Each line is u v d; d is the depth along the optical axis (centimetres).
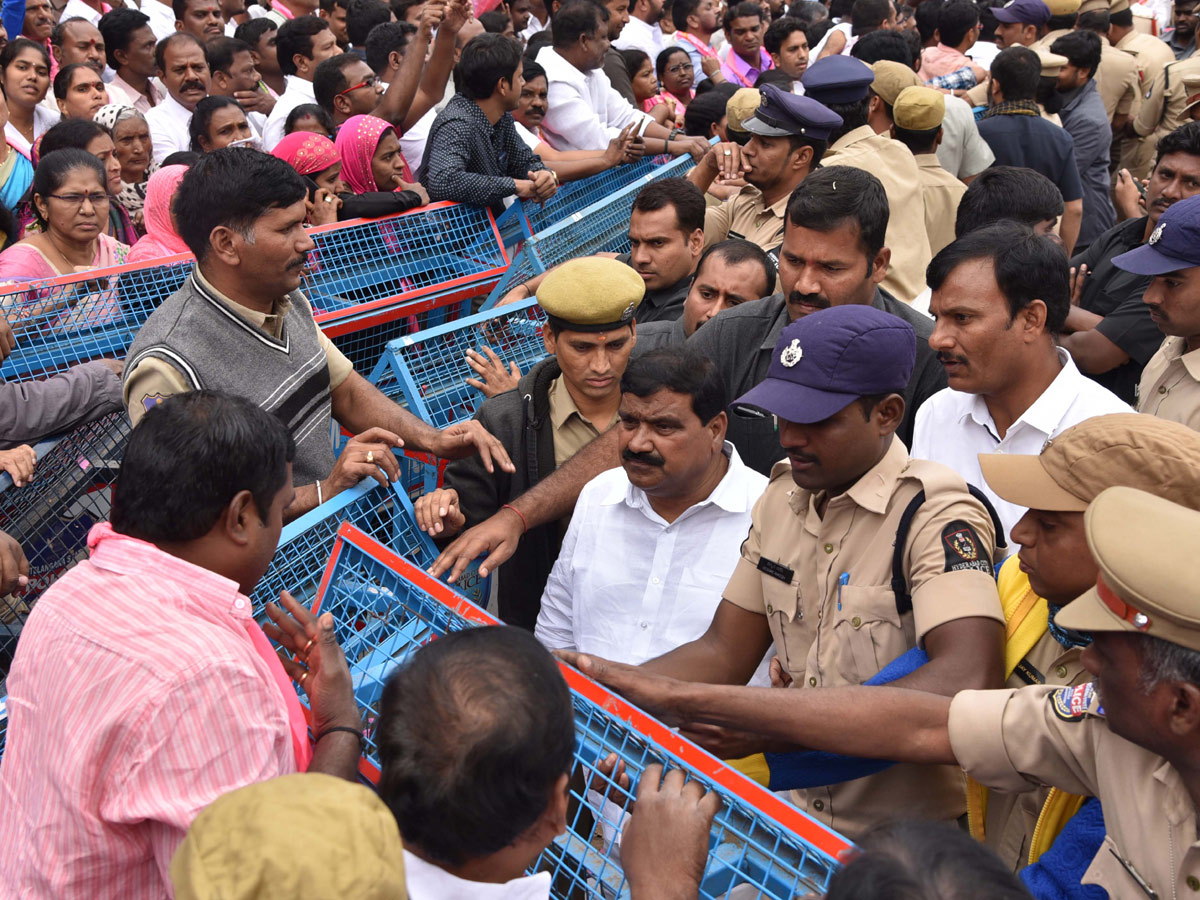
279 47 764
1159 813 159
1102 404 283
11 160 521
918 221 457
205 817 114
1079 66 724
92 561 177
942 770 227
